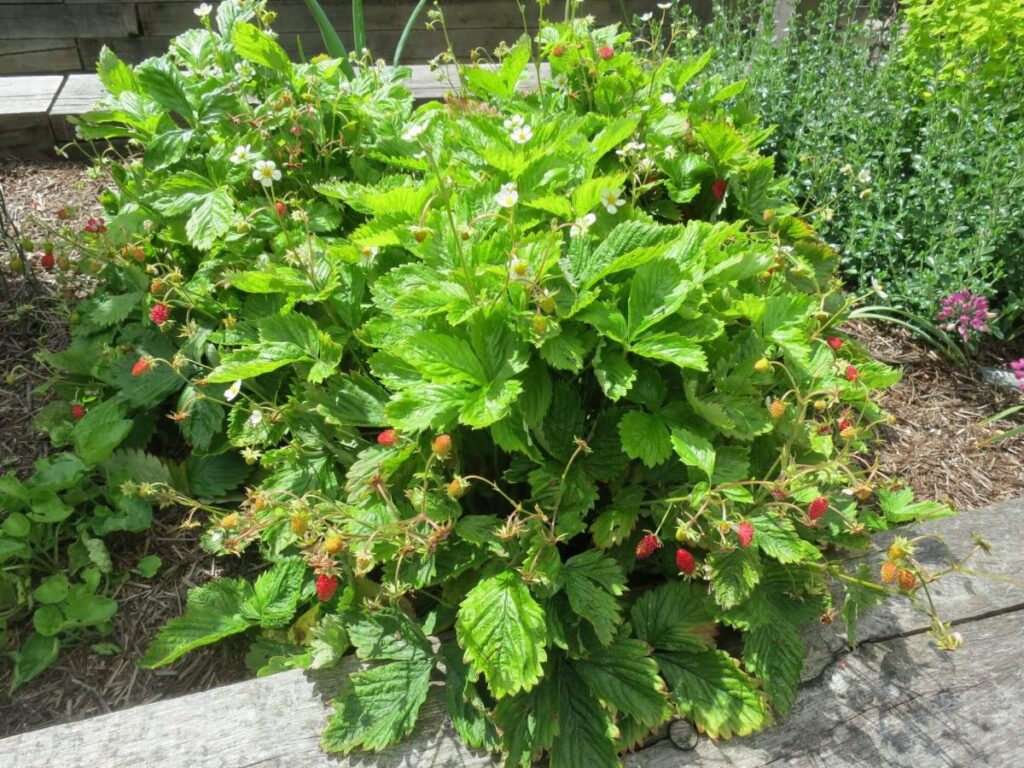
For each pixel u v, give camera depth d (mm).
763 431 1810
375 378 2197
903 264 3113
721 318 1962
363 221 2623
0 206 2854
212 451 2303
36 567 2064
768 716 1641
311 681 1720
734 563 1701
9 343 2725
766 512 1773
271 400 2311
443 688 1712
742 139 2447
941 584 1927
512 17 5445
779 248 2375
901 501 2244
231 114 2525
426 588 1947
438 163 2293
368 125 2648
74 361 2418
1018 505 2166
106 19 4945
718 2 4219
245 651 1971
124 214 2605
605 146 2250
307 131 2568
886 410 2727
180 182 2348
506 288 1753
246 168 2406
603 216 2115
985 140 3195
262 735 1616
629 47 3484
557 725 1609
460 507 1775
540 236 1903
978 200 3025
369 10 5230
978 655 1781
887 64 3449
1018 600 1896
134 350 2408
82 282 2955
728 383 1880
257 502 1795
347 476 1850
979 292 2871
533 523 1686
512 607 1602
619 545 1910
